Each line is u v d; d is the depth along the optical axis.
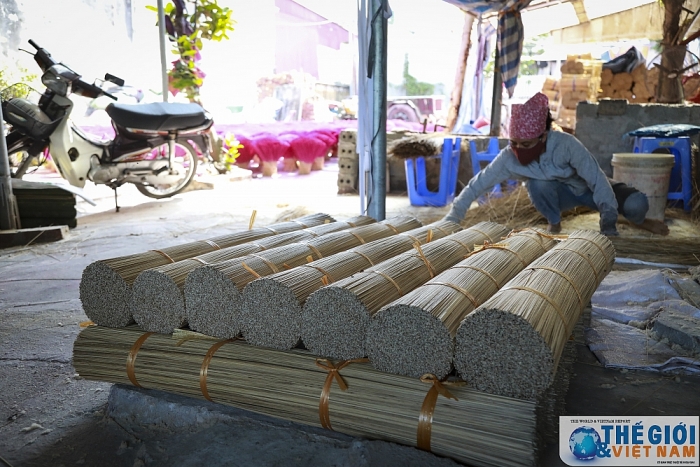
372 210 4.56
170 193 7.36
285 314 1.98
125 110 6.35
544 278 2.06
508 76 8.14
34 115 5.88
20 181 5.55
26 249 4.82
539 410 1.82
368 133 4.45
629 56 10.38
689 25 8.14
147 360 2.15
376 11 4.25
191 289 2.11
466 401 1.70
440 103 15.11
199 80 8.91
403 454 1.75
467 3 7.90
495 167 4.57
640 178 5.02
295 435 1.96
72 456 1.98
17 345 2.86
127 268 2.26
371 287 1.97
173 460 1.89
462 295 1.92
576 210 5.68
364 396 1.82
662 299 3.26
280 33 13.52
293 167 10.31
